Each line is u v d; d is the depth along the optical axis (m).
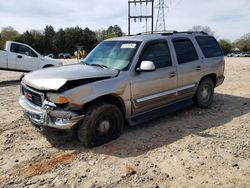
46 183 3.87
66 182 3.89
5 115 6.88
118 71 5.23
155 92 5.80
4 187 3.79
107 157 4.59
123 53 5.66
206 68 7.12
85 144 4.86
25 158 4.59
